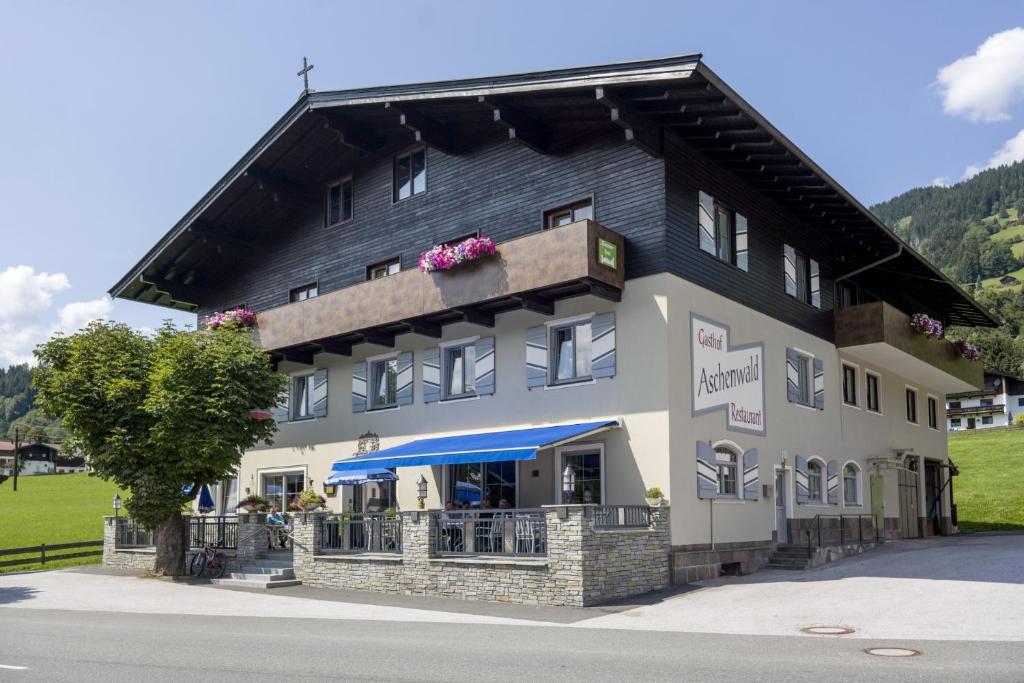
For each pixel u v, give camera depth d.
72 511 57.41
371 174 28.42
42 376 23.92
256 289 31.97
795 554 23.05
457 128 25.81
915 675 9.89
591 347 21.98
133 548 28.00
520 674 10.30
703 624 14.71
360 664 11.08
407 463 22.03
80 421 23.39
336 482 25.20
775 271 25.44
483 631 14.26
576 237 20.41
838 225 27.83
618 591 17.97
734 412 22.64
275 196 29.58
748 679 9.77
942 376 34.50
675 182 21.47
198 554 25.08
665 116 20.83
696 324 21.52
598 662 11.05
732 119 20.64
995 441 72.25
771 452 24.02
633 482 20.67
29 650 12.65
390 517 21.09
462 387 24.97
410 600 18.94
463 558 19.11
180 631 14.68
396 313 24.38
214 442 22.88
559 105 21.89
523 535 18.44
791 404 25.42
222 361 23.88
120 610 18.30
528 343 23.23
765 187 24.89
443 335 25.39
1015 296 135.12
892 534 31.64
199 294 34.31
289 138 27.94
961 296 36.66
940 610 14.96
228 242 31.39
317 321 26.86
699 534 20.73
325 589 21.56
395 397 26.72
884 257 30.53
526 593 17.78
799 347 26.19
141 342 24.78
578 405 22.00
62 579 25.02
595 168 22.50
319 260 29.69
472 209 25.17
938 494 38.34
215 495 32.41
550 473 22.62
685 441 20.70
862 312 28.11
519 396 23.31
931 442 37.41
